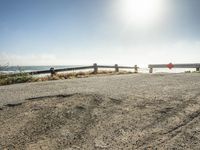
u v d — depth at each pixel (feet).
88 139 14.48
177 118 17.04
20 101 22.24
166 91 24.66
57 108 19.61
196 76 39.37
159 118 17.12
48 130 15.84
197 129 15.28
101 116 17.74
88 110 18.95
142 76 42.50
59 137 14.85
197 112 18.01
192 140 13.94
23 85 35.63
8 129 16.22
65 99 22.08
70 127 16.12
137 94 23.35
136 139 14.25
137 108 19.17
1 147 13.94
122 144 13.75
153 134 14.80
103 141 14.16
